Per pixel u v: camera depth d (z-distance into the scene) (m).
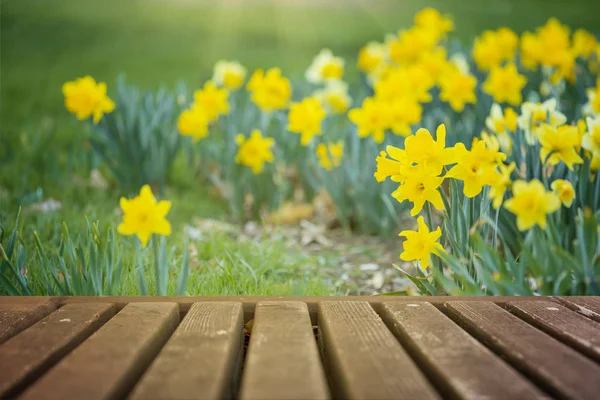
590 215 2.63
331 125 4.79
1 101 7.56
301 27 15.22
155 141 4.08
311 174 4.16
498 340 2.45
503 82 4.64
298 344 2.40
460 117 5.13
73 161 4.48
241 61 11.00
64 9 15.96
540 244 2.75
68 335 2.45
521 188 2.61
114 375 2.28
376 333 2.47
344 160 3.91
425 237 2.74
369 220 3.90
